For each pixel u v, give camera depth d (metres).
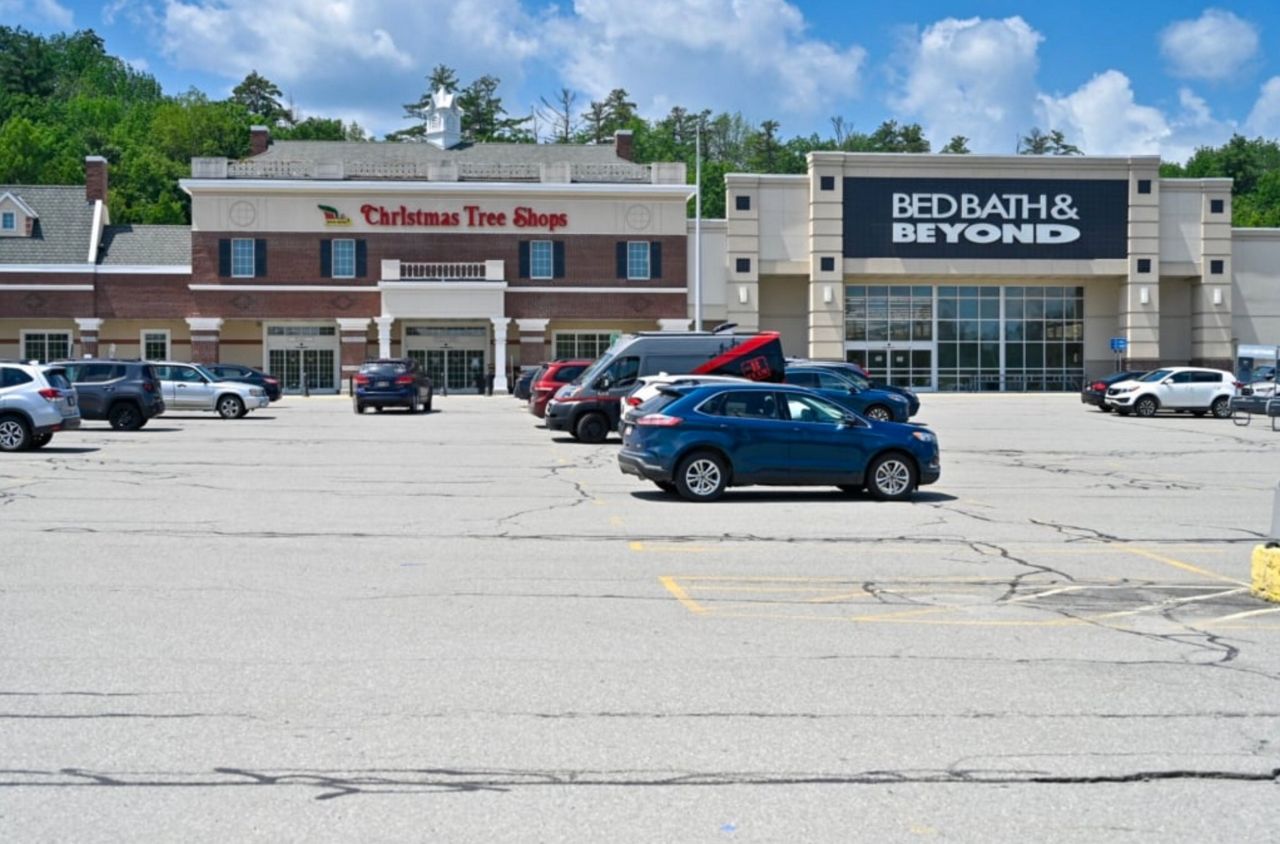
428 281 63.19
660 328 65.69
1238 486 22.12
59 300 63.72
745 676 8.40
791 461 18.70
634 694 7.92
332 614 10.24
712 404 18.73
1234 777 6.54
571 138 127.62
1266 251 68.31
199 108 122.88
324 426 37.56
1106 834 5.76
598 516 16.88
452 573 12.30
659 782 6.34
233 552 13.48
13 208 64.50
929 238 66.19
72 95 152.88
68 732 7.04
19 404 26.39
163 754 6.68
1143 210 66.69
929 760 6.73
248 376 53.88
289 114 134.75
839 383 33.03
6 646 9.02
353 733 7.07
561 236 65.00
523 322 64.81
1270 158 140.62
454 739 6.98
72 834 5.62
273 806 5.96
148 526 15.47
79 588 11.27
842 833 5.71
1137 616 10.58
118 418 34.81
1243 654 9.22
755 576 12.30
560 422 30.88
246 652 8.90
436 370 65.94
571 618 10.20
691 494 18.52
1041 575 12.60
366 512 17.17
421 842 5.57
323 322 64.88
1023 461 27.14
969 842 5.64
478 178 65.25
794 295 68.38
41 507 17.23
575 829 5.72
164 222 99.06
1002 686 8.23
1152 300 66.94
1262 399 39.69
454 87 129.50
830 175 65.62
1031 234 66.62
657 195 65.12
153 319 64.81
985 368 69.00
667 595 11.24
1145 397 44.94
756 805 6.04
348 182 63.41
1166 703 7.88
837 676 8.44
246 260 63.47
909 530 15.84
